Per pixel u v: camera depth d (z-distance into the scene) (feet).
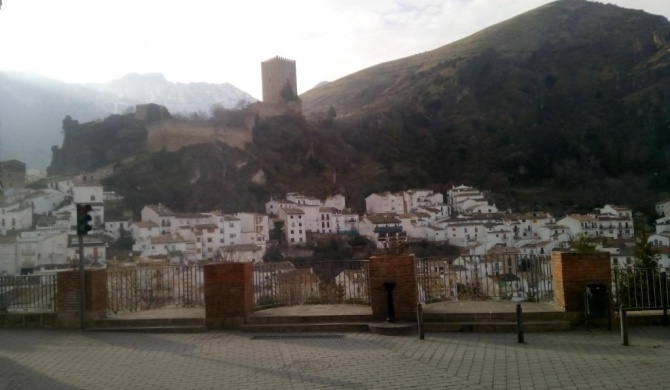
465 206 270.67
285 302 45.85
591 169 290.35
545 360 28.07
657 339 32.94
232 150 312.29
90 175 280.92
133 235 220.84
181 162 288.30
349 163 346.74
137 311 45.21
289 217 243.19
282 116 367.25
